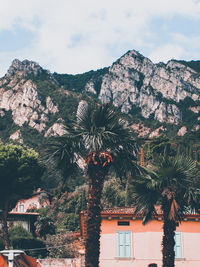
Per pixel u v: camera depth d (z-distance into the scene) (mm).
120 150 24047
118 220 33250
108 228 33062
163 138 138125
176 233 33125
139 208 26469
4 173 48469
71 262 36312
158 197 26422
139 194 26469
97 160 22828
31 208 100375
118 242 32750
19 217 57500
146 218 27031
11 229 52531
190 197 25516
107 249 32594
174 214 24766
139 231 33000
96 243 22125
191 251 32781
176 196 25594
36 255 47406
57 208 98000
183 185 25625
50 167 24219
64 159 24016
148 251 32406
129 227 33094
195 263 32531
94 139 22766
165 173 25812
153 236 32688
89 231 22266
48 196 105688
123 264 32250
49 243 48938
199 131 144875
